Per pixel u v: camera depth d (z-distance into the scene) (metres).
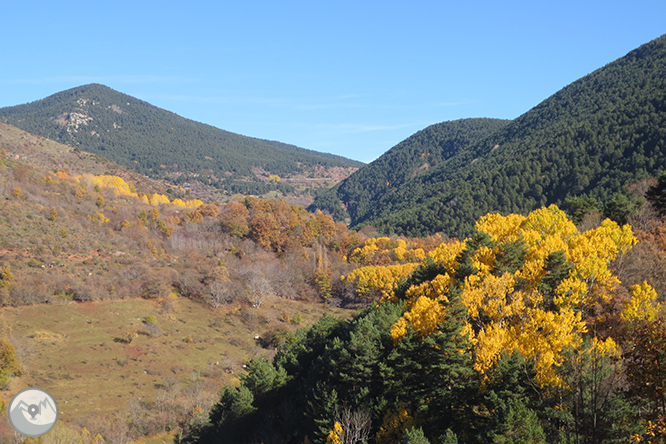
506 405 30.42
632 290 38.69
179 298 114.25
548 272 46.66
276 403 58.97
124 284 107.38
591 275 44.72
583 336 39.09
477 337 42.00
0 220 111.81
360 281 125.75
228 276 124.50
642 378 18.95
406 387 43.59
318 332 66.31
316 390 48.91
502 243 56.16
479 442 31.03
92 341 84.25
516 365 33.66
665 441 18.19
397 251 145.88
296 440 51.03
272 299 125.50
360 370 47.19
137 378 74.81
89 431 54.94
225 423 53.34
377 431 41.06
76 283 99.56
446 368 38.81
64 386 67.69
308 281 137.12
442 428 37.03
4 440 39.28
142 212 149.38
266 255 145.75
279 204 176.88
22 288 90.19
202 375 80.50
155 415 62.72
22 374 68.00
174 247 136.50
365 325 50.31
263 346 100.00
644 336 19.25
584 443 26.58
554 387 30.69
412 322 48.53
